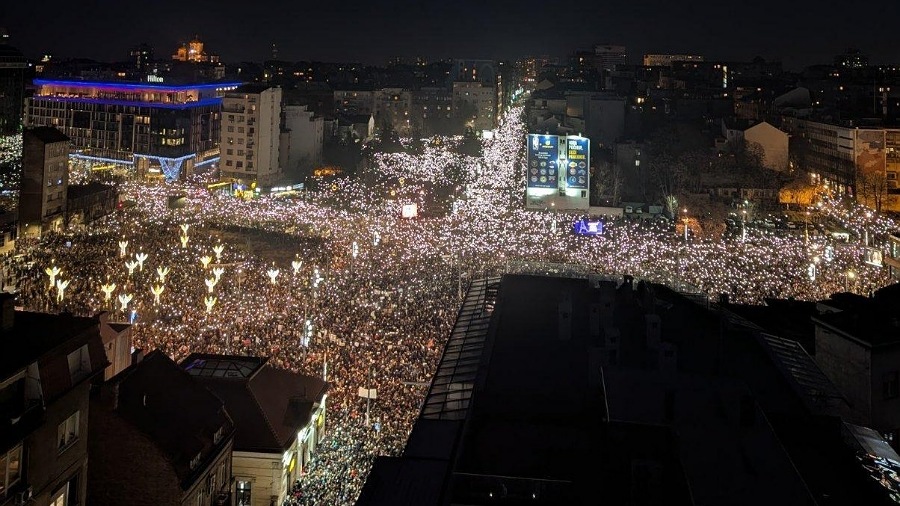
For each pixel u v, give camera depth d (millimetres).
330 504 44906
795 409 27469
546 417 27469
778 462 21203
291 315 77375
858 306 39469
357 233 124188
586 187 154125
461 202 154500
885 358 32594
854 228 129125
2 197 143875
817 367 33906
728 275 93188
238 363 53531
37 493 30453
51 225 133375
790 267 99312
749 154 164125
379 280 93625
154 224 134250
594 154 188000
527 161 155375
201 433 41125
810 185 155000
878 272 93562
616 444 21547
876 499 20531
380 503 25234
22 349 30312
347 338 69812
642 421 22125
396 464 27797
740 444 21672
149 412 39594
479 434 25969
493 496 22969
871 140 160375
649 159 173750
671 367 30078
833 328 34562
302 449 51344
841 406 29953
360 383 60125
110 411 37250
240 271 93688
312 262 104000
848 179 161375
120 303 76375
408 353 65750
